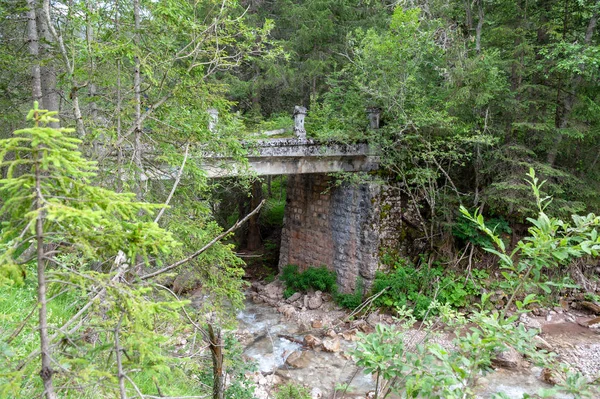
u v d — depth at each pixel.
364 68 12.06
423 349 2.93
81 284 1.93
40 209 1.62
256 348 10.97
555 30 11.95
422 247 13.20
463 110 12.02
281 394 7.41
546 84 12.59
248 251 17.73
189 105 5.55
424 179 12.06
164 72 5.00
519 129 12.42
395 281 12.14
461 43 12.44
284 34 15.79
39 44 7.65
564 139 12.40
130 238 2.00
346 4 15.67
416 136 11.69
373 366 2.70
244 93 14.98
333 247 13.74
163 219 5.64
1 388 1.73
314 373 9.73
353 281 13.03
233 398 4.75
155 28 4.97
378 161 12.80
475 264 12.71
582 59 10.26
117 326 2.04
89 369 1.90
